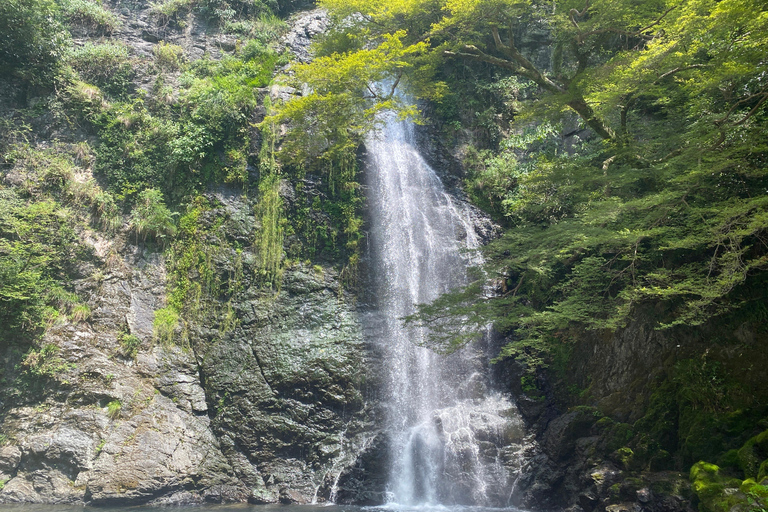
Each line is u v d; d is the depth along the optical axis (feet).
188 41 91.25
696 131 48.67
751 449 42.09
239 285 71.61
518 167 87.04
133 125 77.87
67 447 56.59
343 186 80.12
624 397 58.23
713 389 48.62
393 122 89.30
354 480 61.62
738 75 44.88
